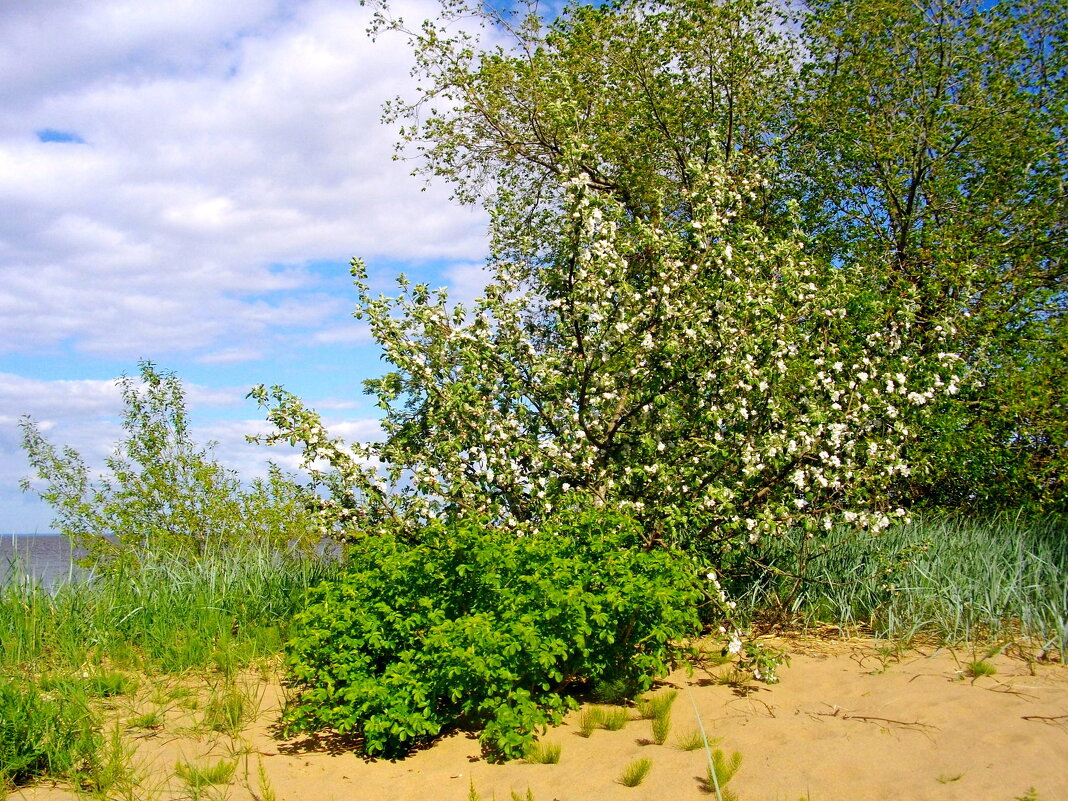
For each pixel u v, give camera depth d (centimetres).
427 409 706
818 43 1309
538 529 657
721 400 691
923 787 346
